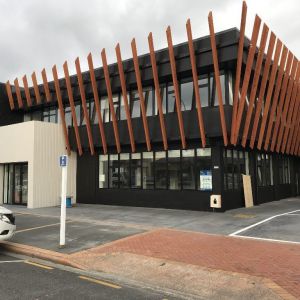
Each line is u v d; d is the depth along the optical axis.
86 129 21.61
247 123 16.34
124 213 16.50
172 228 12.30
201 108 16.89
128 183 19.83
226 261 8.05
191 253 8.85
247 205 18.36
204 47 16.25
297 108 22.20
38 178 19.95
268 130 18.55
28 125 20.14
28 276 7.52
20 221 14.56
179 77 17.81
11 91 24.70
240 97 16.16
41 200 20.03
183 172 17.67
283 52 18.31
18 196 21.33
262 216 14.69
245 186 18.52
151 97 18.88
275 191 22.77
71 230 12.23
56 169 21.08
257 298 5.97
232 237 10.61
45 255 9.19
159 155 18.62
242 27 14.86
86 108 20.31
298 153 24.97
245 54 16.06
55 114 23.39
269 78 18.27
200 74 17.30
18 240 10.88
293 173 27.05
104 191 20.75
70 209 18.53
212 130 16.47
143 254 8.89
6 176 22.23
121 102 20.11
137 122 19.17
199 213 16.06
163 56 17.53
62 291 6.54
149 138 18.36
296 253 8.53
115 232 11.75
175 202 17.77
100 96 21.12
